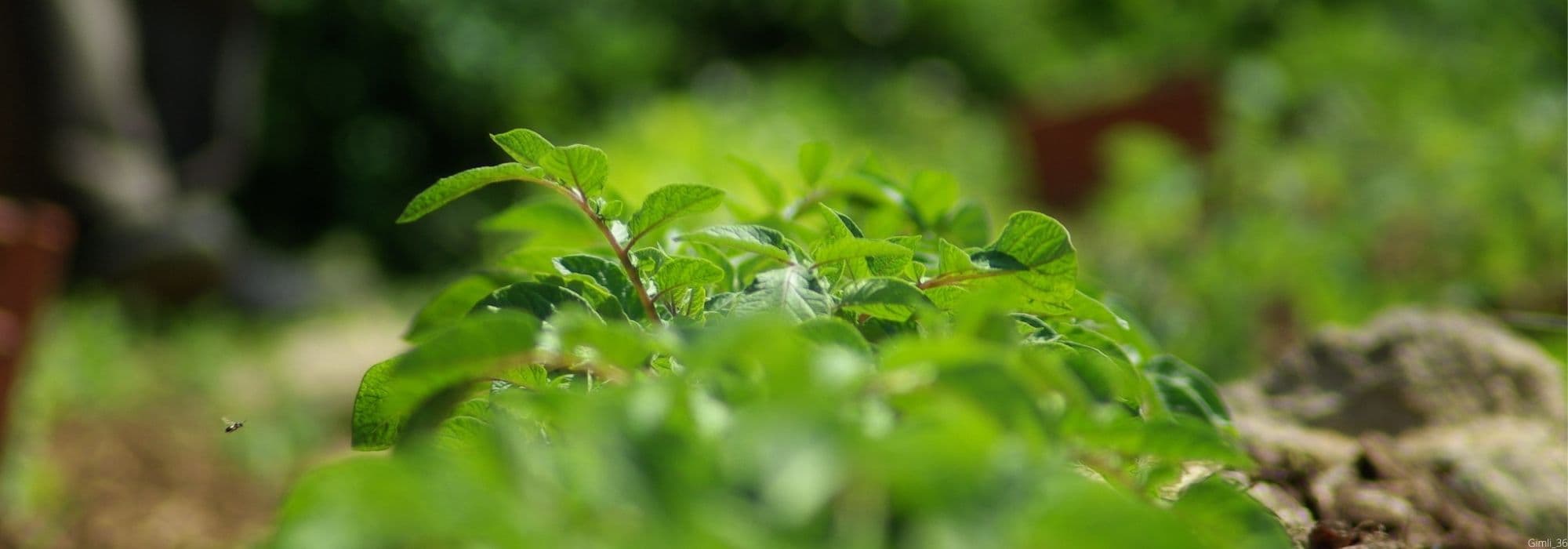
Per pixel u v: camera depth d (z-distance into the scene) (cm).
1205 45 1178
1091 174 912
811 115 777
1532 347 233
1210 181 581
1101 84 1236
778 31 1309
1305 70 766
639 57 1143
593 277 119
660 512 64
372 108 1101
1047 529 65
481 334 88
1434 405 215
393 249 1114
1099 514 65
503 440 71
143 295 775
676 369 104
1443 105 647
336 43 1083
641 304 119
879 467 63
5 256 371
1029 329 124
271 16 1049
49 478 436
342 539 63
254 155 1041
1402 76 707
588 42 1126
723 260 141
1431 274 461
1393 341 227
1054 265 120
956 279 122
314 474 72
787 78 1116
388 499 65
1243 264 453
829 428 63
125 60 798
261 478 509
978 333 91
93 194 765
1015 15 1398
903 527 63
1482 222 458
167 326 760
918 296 108
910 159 738
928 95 1165
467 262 1112
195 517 454
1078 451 97
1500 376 219
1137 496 98
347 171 1108
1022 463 66
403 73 1099
